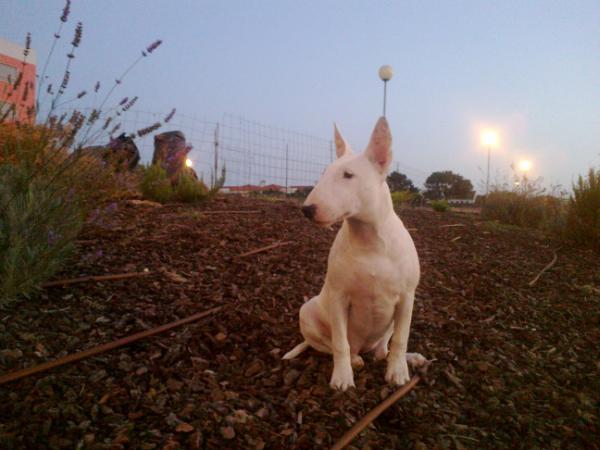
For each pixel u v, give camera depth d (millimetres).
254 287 1886
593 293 2215
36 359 1171
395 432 1063
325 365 1342
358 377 1297
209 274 1958
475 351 1499
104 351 1251
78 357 1183
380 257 1168
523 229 4188
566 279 2447
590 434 1120
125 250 2070
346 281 1192
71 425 940
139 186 3430
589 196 3459
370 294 1198
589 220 3430
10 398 1001
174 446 903
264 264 2158
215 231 2592
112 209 2057
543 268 2645
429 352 1495
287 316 1687
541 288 2246
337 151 1319
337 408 1098
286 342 1493
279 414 1066
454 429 1092
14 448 861
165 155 3920
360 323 1275
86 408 1005
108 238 2201
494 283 2250
